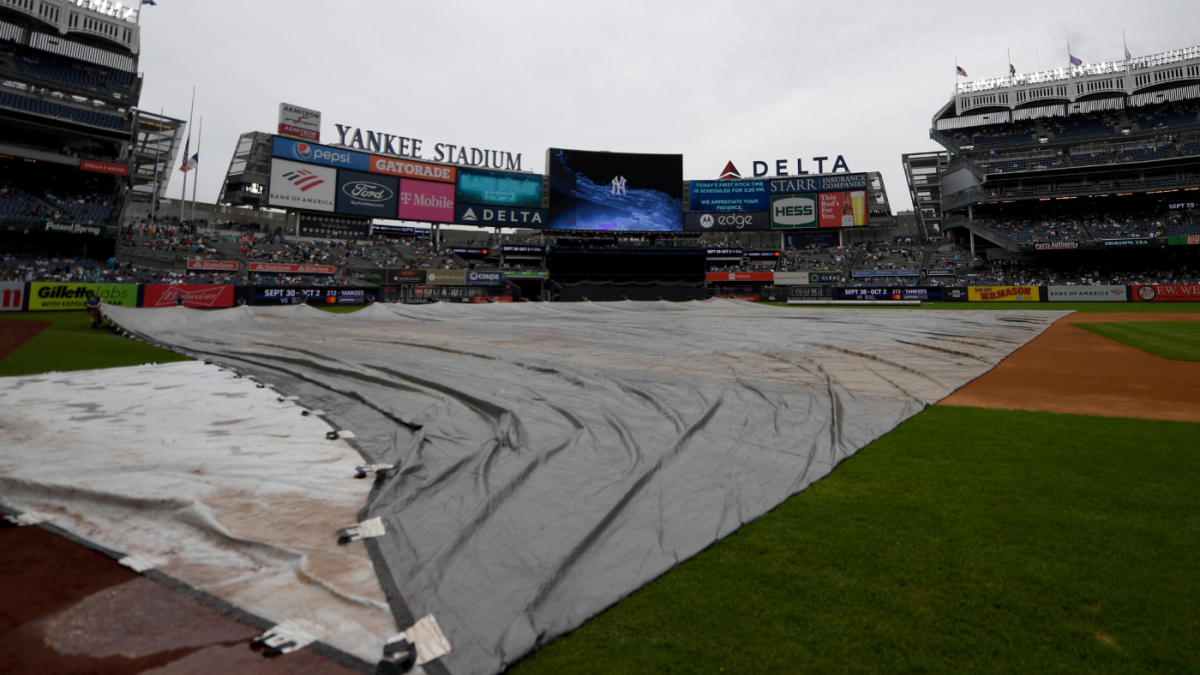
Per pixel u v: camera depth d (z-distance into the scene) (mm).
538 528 3908
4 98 38312
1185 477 4945
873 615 2959
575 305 38344
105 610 2908
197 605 2984
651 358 12828
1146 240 48469
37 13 41531
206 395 8609
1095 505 4336
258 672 2467
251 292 37531
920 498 4531
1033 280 51688
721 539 3820
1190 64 56594
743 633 2824
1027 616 2930
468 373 10664
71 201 41281
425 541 3703
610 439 6164
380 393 8945
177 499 4133
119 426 6570
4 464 4961
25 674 2414
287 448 5832
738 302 46000
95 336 17609
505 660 2580
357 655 2611
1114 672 2527
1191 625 2826
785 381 9758
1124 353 14328
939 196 66625
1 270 33562
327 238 53625
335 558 3457
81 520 3994
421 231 66375
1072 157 56906
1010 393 9133
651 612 3002
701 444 6004
